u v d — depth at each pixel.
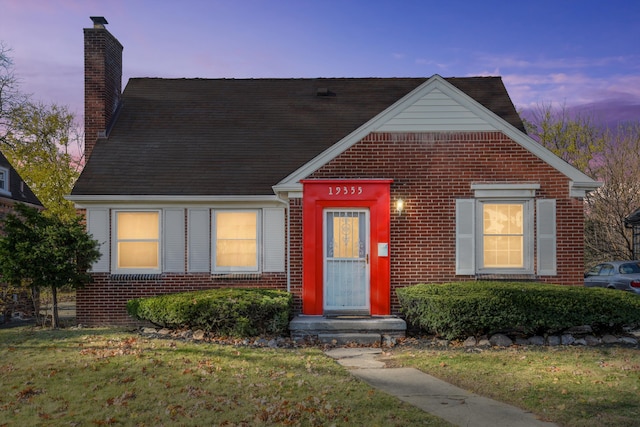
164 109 17.73
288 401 7.32
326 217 13.80
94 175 15.10
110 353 9.95
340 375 8.79
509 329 12.26
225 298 12.08
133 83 18.94
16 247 13.41
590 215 27.11
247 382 8.21
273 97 18.42
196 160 15.75
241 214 14.94
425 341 12.16
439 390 8.10
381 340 12.27
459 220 13.70
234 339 11.92
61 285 13.90
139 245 14.90
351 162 13.75
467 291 11.84
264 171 15.45
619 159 27.72
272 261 14.74
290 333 12.62
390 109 13.77
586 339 11.69
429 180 13.75
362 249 13.80
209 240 14.77
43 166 33.38
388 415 6.85
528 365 9.44
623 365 9.33
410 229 13.70
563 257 13.63
